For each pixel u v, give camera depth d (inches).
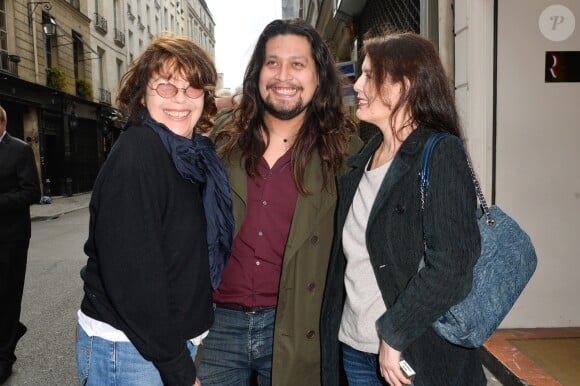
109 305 55.3
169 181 55.0
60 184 768.3
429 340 55.6
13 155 120.1
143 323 51.1
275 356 74.4
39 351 145.4
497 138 133.4
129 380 55.6
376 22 288.4
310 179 76.2
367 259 59.5
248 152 77.7
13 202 117.6
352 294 60.9
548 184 134.6
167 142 56.1
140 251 50.6
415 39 57.7
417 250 53.8
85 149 863.1
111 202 50.7
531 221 135.4
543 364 115.3
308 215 75.5
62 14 749.3
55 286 225.6
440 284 48.5
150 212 51.8
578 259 136.3
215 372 77.4
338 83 80.6
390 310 52.1
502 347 125.0
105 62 941.2
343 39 399.2
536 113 133.2
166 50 56.4
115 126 978.1
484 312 50.4
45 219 512.4
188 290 56.4
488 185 133.8
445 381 55.3
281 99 76.5
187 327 56.6
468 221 49.9
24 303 197.9
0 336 123.9
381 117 59.8
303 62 76.9
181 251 55.8
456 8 140.3
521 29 131.2
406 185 54.5
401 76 55.8
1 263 119.9
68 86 770.8
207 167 61.8
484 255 52.4
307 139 78.1
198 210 59.2
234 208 76.6
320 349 76.6
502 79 132.3
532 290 137.3
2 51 597.3
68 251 317.1
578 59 131.8
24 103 637.9
